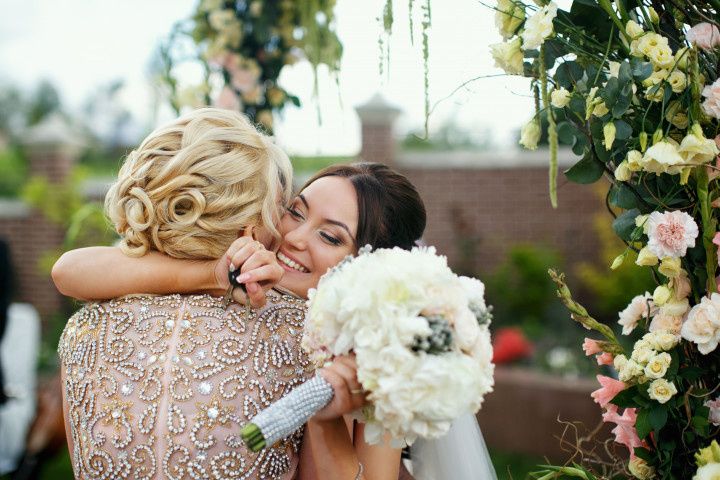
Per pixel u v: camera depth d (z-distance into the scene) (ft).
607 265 22.58
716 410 4.86
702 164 4.66
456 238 25.93
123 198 5.29
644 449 5.01
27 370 15.06
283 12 9.77
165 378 4.90
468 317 4.18
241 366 4.97
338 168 6.25
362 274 4.22
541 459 16.85
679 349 5.01
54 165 28.50
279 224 5.79
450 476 6.24
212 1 9.89
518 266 23.97
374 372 4.02
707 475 4.60
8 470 13.62
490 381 4.28
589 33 5.05
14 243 27.86
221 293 5.28
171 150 5.30
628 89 4.68
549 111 4.83
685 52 4.69
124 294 5.23
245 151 5.34
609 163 5.24
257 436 4.02
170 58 10.18
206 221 5.12
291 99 10.00
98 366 5.06
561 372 18.71
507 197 25.62
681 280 4.94
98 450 4.93
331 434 4.61
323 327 4.26
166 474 4.77
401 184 6.26
